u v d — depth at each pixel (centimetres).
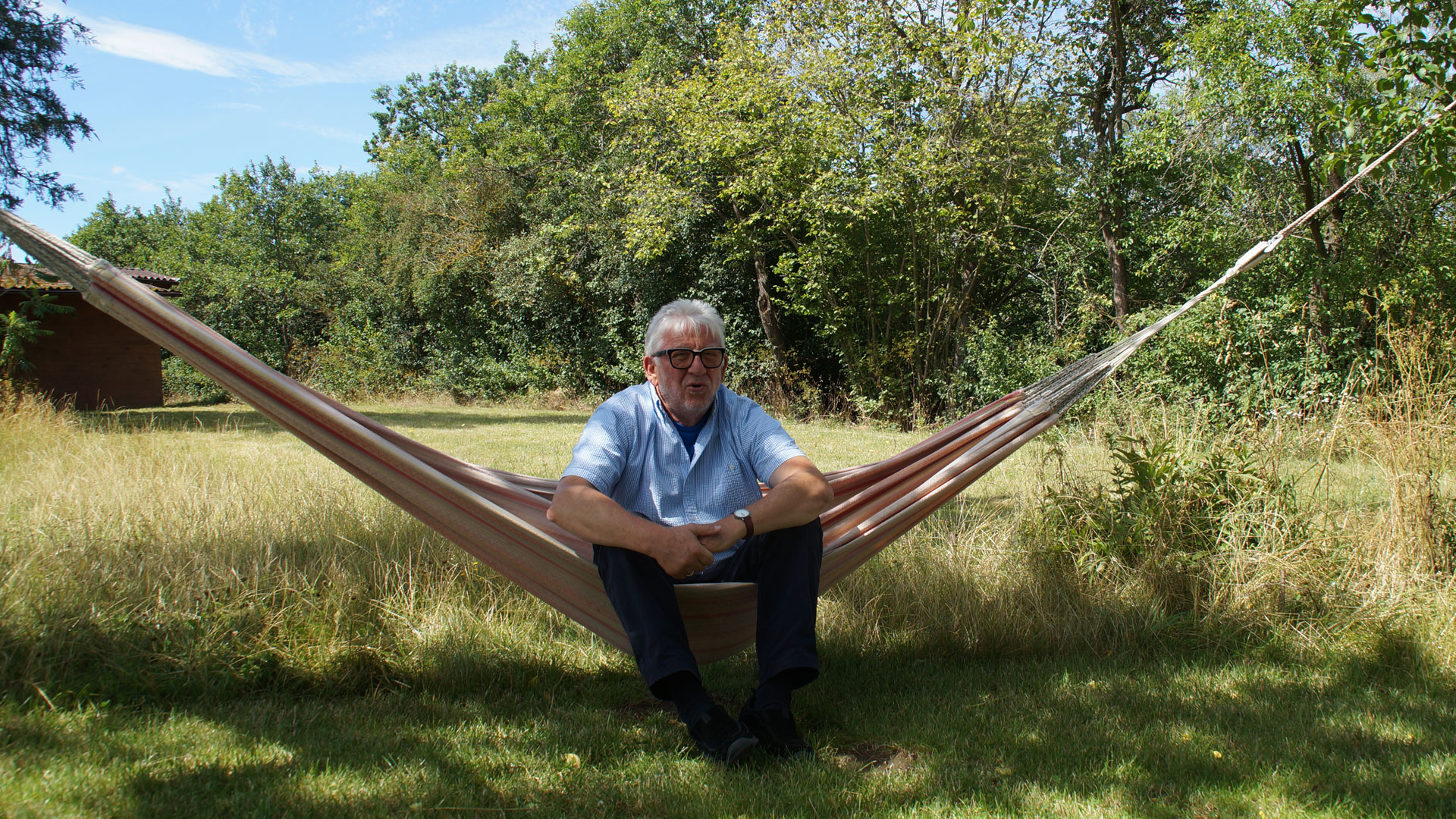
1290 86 1071
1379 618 364
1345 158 622
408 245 2614
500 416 1852
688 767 261
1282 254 1130
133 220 5262
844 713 307
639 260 2022
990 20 1409
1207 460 443
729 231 1814
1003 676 342
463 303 2597
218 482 541
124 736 265
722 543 266
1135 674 341
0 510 479
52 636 306
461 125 3597
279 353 3025
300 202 4097
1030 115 1434
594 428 294
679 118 1730
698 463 301
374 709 302
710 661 316
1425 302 1042
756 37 1619
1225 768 259
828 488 274
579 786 247
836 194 1570
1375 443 445
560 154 2464
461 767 256
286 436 1194
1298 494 464
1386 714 299
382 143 4206
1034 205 1542
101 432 907
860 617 387
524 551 291
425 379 2598
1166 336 1124
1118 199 1419
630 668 350
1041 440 484
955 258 1590
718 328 295
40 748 253
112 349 1959
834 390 1930
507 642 357
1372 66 587
